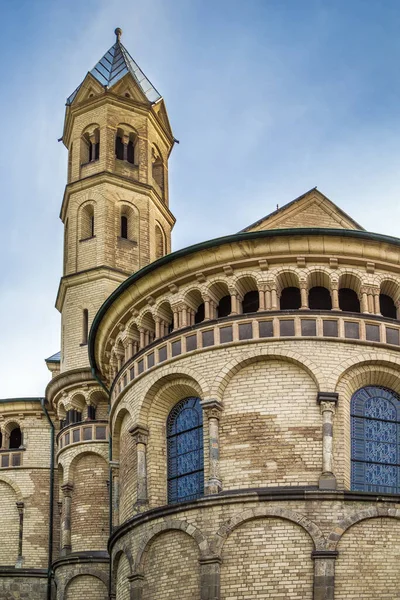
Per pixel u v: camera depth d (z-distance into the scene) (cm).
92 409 5209
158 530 3562
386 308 3850
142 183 5859
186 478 3747
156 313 3972
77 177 5881
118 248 5644
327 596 3244
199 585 3394
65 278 5622
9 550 5531
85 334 5466
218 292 3850
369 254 3747
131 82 6088
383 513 3381
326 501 3375
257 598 3303
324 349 3622
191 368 3725
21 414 5778
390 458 3653
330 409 3528
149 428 3862
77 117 6047
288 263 3756
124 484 4016
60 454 5253
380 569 3319
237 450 3553
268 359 3638
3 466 5694
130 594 3603
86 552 4884
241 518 3391
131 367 4016
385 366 3675
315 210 4241
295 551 3328
